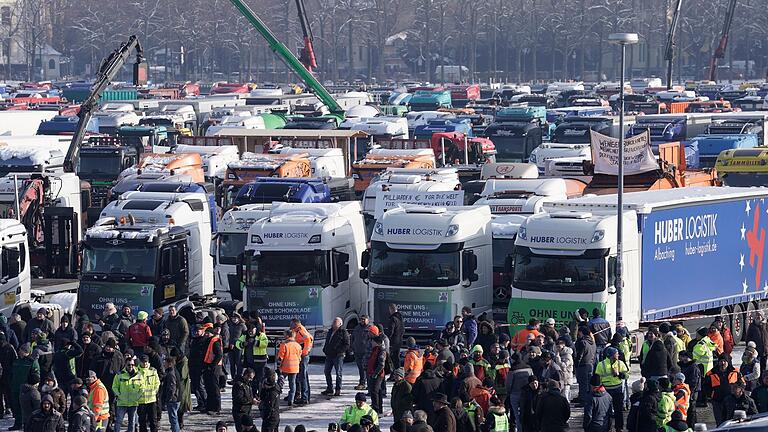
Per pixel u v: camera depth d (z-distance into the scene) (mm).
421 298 83500
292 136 157500
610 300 79875
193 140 161125
